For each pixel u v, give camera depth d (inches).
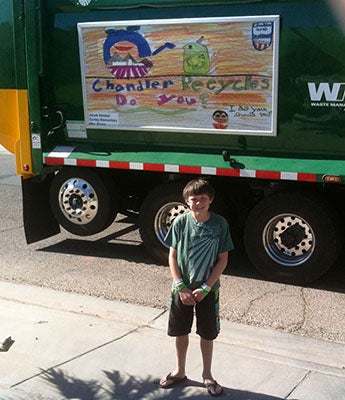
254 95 217.6
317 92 209.3
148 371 153.5
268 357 161.3
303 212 216.8
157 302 201.8
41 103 252.8
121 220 319.6
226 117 223.6
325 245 215.5
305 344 169.8
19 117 256.4
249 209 241.4
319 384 146.9
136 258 254.2
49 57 249.6
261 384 147.0
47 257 256.4
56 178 261.1
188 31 222.2
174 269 141.6
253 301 204.1
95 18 238.5
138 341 170.7
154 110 235.1
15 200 371.6
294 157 217.8
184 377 147.6
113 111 242.5
